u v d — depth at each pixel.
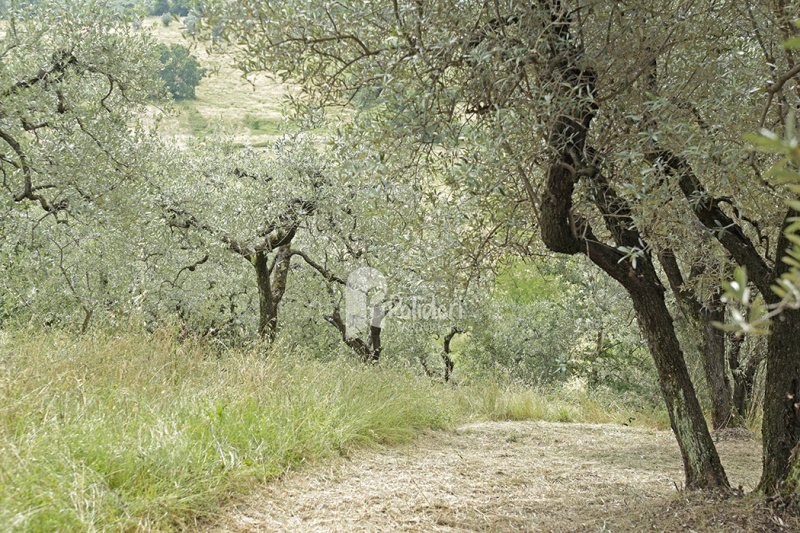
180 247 11.04
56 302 10.70
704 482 4.46
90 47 7.96
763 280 4.21
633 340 12.95
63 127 8.00
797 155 1.04
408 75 3.57
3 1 7.66
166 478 3.95
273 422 5.36
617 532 3.90
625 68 3.88
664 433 9.41
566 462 6.72
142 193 8.76
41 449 3.69
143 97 8.64
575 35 3.81
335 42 3.80
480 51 3.41
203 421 4.88
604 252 4.41
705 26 3.92
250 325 13.45
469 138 3.44
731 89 3.86
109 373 5.80
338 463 5.48
